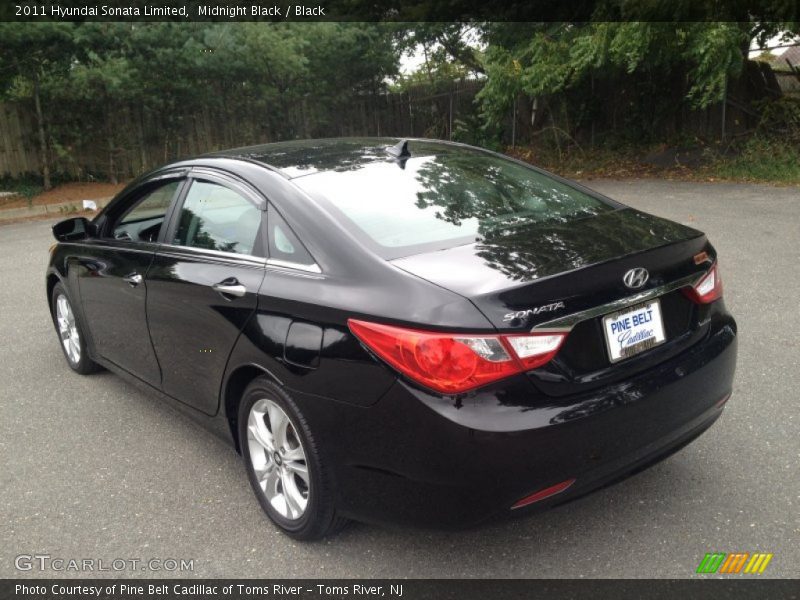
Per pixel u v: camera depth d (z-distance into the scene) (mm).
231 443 3520
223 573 2939
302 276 2941
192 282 3443
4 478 3773
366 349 2609
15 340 5977
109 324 4348
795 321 5273
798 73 14531
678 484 3342
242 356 3131
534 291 2514
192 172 3826
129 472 3777
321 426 2789
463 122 19281
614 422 2596
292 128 18766
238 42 15688
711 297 3070
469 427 2416
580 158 16812
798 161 12633
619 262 2717
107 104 15883
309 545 3088
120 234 4320
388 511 2703
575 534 3037
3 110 15195
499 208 3277
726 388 3064
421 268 2695
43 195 15328
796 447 3580
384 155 3684
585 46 13477
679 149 15359
